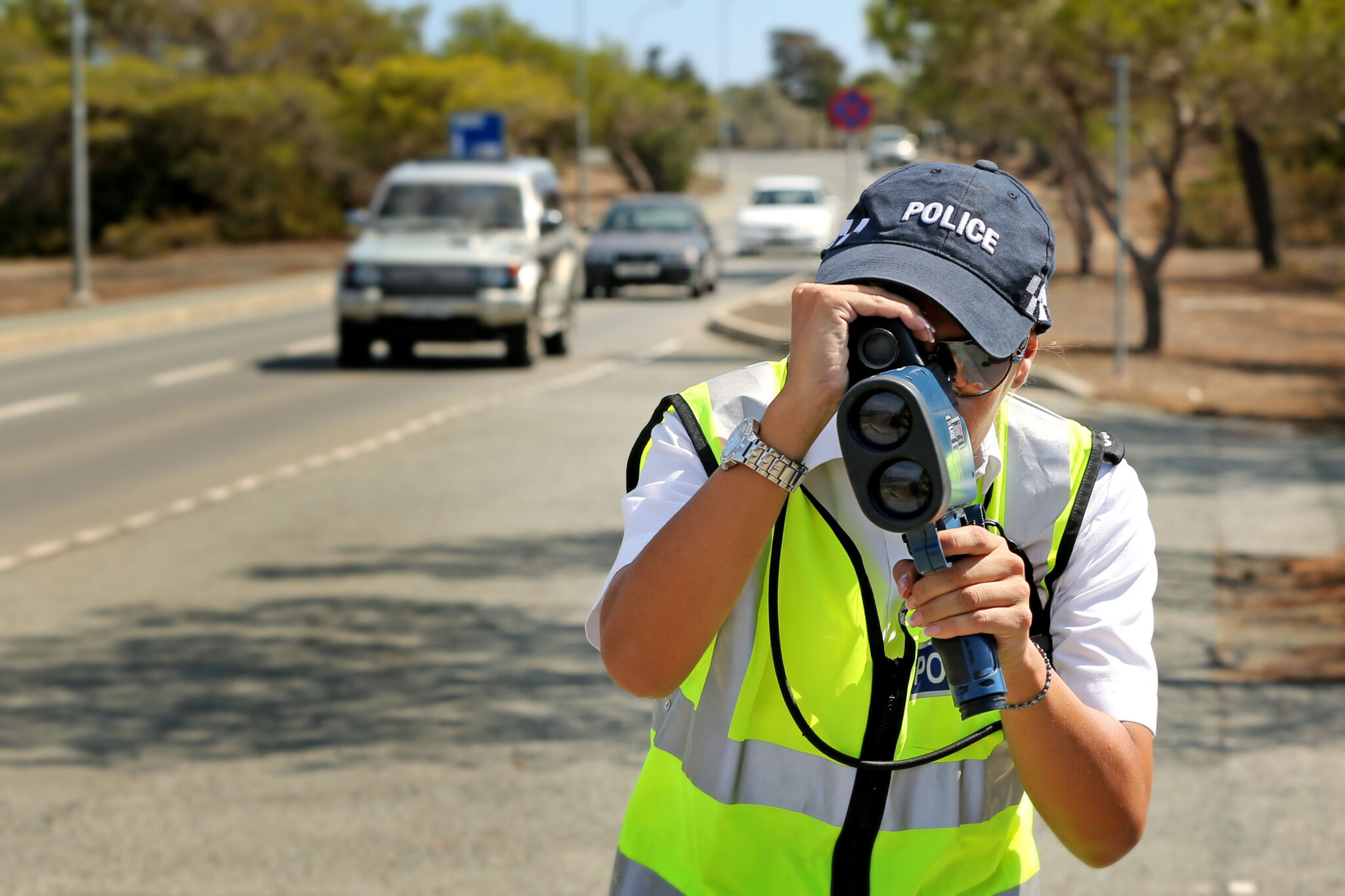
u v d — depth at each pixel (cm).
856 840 198
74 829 511
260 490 1167
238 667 701
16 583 870
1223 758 570
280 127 6669
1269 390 1819
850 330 177
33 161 6291
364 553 938
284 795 541
